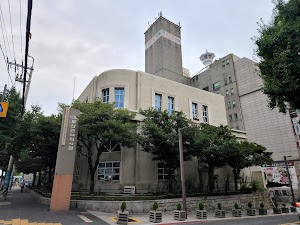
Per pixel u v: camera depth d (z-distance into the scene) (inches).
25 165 1530.5
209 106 1189.1
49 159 978.1
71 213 566.6
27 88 791.7
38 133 769.6
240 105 1829.5
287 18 428.1
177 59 1494.8
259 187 1057.5
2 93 756.6
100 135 765.3
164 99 1013.8
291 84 387.9
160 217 543.5
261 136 1649.9
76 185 936.9
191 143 779.4
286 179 1448.1
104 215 579.5
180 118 791.7
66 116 670.5
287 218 684.1
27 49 420.8
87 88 1086.4
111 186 801.6
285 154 1499.8
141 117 884.0
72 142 656.4
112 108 738.8
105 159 846.5
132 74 964.0
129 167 820.6
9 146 795.4
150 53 1561.3
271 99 483.5
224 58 2038.6
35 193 981.2
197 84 2235.5
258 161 903.7
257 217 711.1
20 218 482.6
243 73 1859.0
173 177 805.9
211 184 895.7
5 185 829.8
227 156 786.8
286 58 386.3
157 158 786.8
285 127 1533.0
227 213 772.6
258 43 452.1
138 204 650.8
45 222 457.1
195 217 639.8
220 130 893.8
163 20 1529.3
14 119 764.6
